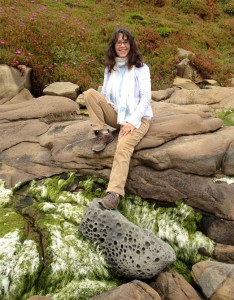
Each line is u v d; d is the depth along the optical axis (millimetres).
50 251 4059
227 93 9109
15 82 8680
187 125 5203
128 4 16453
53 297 3734
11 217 4699
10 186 5422
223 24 16047
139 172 5004
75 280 3926
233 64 12602
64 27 11531
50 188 5270
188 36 14086
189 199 4832
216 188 4719
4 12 11391
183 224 4836
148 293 3643
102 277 4074
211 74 11531
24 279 3904
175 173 4887
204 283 3963
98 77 10289
